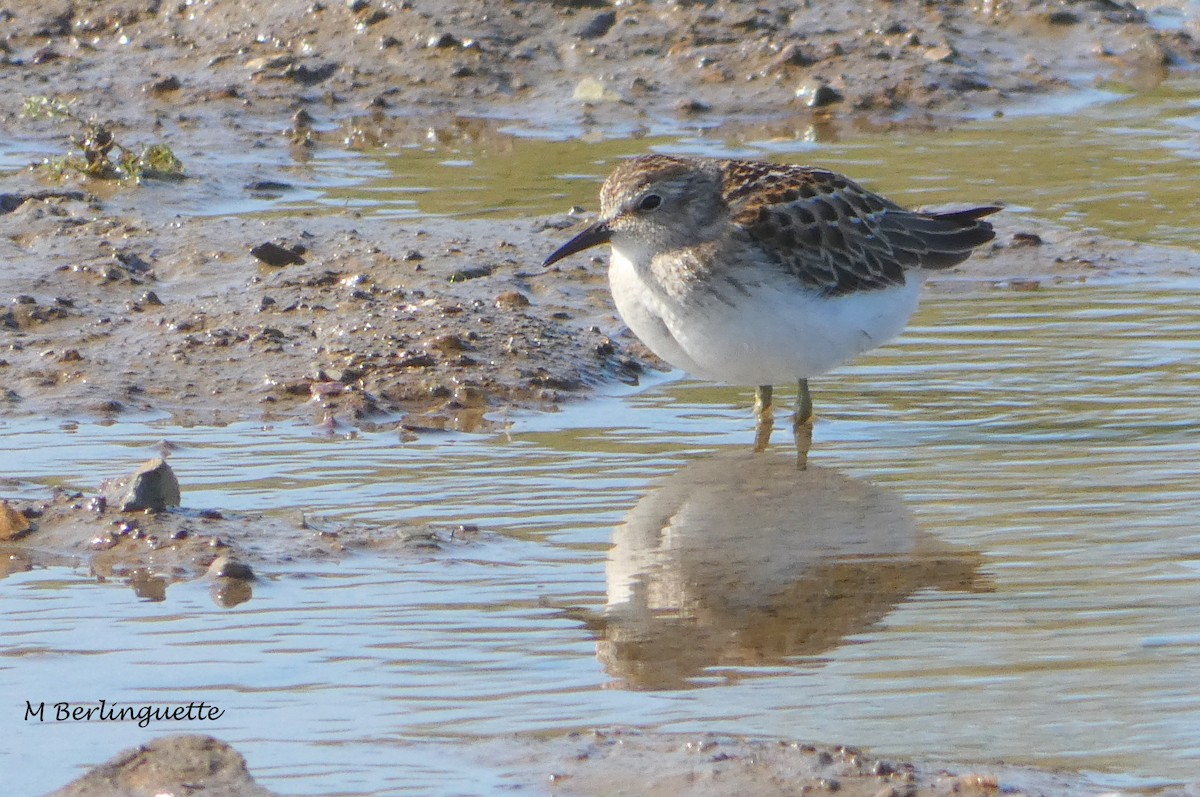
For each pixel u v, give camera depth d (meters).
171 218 18.11
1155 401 12.89
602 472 11.72
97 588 9.61
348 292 15.52
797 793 7.12
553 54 24.38
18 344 14.25
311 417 12.94
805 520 10.72
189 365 13.87
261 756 7.58
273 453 12.09
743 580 9.72
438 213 18.52
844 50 24.42
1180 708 7.92
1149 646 8.64
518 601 9.42
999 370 13.77
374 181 19.89
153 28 25.08
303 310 15.11
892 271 12.77
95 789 7.25
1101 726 7.75
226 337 14.37
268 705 8.12
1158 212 18.23
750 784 7.20
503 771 7.41
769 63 23.98
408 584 9.66
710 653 8.70
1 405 12.99
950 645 8.74
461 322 14.79
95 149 19.52
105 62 24.12
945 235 13.20
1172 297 15.65
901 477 11.52
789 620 9.15
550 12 25.11
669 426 12.83
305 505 10.98
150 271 16.39
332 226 17.73
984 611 9.20
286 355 14.06
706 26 24.98
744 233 12.09
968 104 23.20
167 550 10.07
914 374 13.80
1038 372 13.69
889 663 8.54
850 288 12.46
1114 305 15.46
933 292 16.09
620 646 8.79
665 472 11.72
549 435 12.59
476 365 13.94
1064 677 8.30
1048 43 25.30
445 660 8.62
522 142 21.72
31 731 7.88
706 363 12.45
